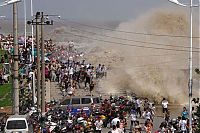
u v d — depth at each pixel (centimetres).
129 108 8238
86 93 10438
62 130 6800
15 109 7319
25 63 11338
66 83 10294
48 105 8731
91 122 6981
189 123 6119
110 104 8138
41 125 6881
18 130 6394
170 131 6625
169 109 9962
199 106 4956
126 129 7362
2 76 11319
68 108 8300
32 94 8975
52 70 11219
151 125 7038
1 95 10206
